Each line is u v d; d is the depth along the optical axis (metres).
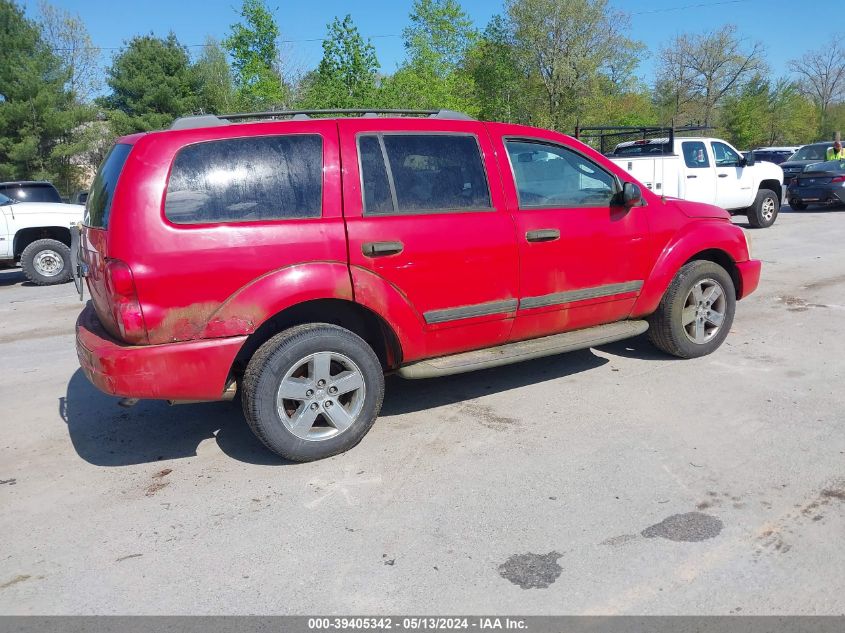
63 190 35.91
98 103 39.47
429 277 4.13
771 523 3.14
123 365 3.52
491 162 4.43
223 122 3.91
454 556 2.99
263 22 24.08
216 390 3.71
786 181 21.12
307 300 3.82
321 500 3.53
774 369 5.25
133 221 3.48
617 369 5.38
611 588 2.73
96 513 3.51
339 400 4.09
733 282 5.77
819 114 67.00
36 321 8.32
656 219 5.12
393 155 4.11
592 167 4.88
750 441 4.00
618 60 40.44
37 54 35.09
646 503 3.36
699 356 5.57
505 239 4.37
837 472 3.58
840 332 6.21
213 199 3.65
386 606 2.68
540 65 38.28
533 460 3.88
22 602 2.79
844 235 12.55
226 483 3.78
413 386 5.22
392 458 3.98
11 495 3.75
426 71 27.25
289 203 3.80
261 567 2.97
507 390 5.03
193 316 3.60
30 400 5.34
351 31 21.19
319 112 4.19
